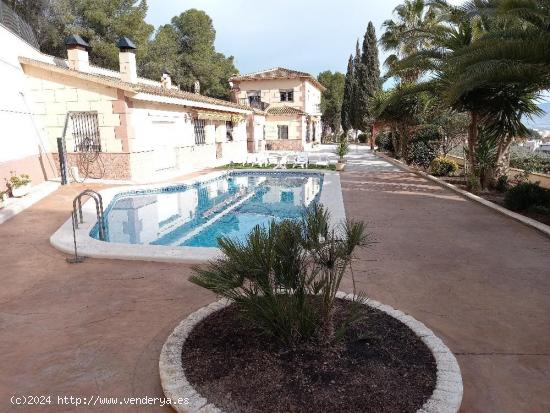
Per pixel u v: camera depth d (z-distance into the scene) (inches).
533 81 337.7
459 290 185.6
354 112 1734.7
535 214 337.4
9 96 464.4
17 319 158.1
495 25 454.0
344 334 128.9
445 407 98.7
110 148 549.6
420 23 868.6
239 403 100.6
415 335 132.6
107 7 986.7
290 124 1311.5
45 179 539.8
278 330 120.9
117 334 145.6
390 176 630.5
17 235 286.4
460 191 460.1
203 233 351.9
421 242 264.1
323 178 625.6
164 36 1304.1
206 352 122.8
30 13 831.1
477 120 486.3
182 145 709.9
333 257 123.8
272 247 117.2
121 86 518.6
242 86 1374.3
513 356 131.7
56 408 106.8
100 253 231.1
